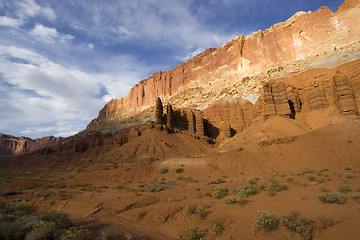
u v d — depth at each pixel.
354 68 55.78
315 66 81.19
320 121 48.75
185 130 92.81
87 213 15.52
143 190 25.44
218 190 18.69
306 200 12.52
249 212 11.35
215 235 9.80
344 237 7.50
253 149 40.59
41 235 8.86
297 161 32.00
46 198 20.69
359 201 10.72
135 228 12.32
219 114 104.12
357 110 45.69
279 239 8.31
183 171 38.91
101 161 72.88
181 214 13.23
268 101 55.00
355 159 26.53
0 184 35.72
